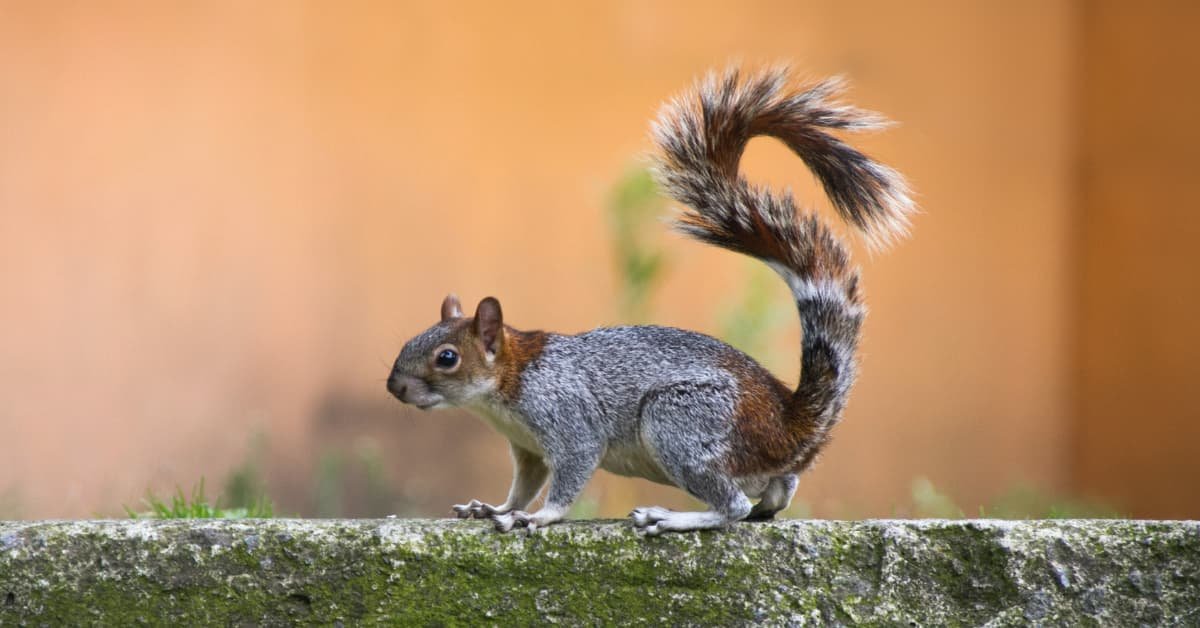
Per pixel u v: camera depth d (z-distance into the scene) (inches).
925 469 624.1
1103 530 218.1
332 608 216.8
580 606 218.7
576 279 580.4
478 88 581.3
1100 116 650.2
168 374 540.4
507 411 243.1
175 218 545.3
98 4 538.0
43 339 526.0
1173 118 638.5
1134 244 645.3
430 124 576.7
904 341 628.1
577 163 585.6
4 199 522.9
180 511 300.2
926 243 632.4
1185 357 635.5
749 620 218.2
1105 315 652.7
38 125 528.4
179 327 543.5
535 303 578.9
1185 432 634.8
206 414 543.5
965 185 637.3
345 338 563.8
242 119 556.1
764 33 607.8
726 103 250.1
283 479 549.3
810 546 219.8
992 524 219.0
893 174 251.0
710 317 568.7
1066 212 650.8
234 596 216.7
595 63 590.6
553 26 588.7
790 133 250.7
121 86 540.4
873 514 541.3
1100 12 646.5
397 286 570.6
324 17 567.8
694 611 218.7
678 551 219.8
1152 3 638.5
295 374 556.7
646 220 479.8
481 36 582.6
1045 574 216.4
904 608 217.9
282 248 558.6
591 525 223.8
